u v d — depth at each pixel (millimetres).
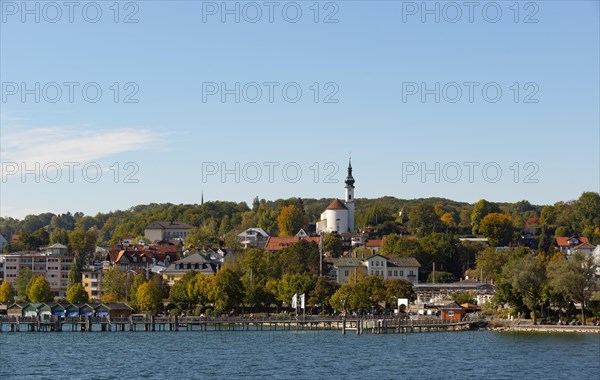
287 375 172000
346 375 171625
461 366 181500
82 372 176625
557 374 171250
